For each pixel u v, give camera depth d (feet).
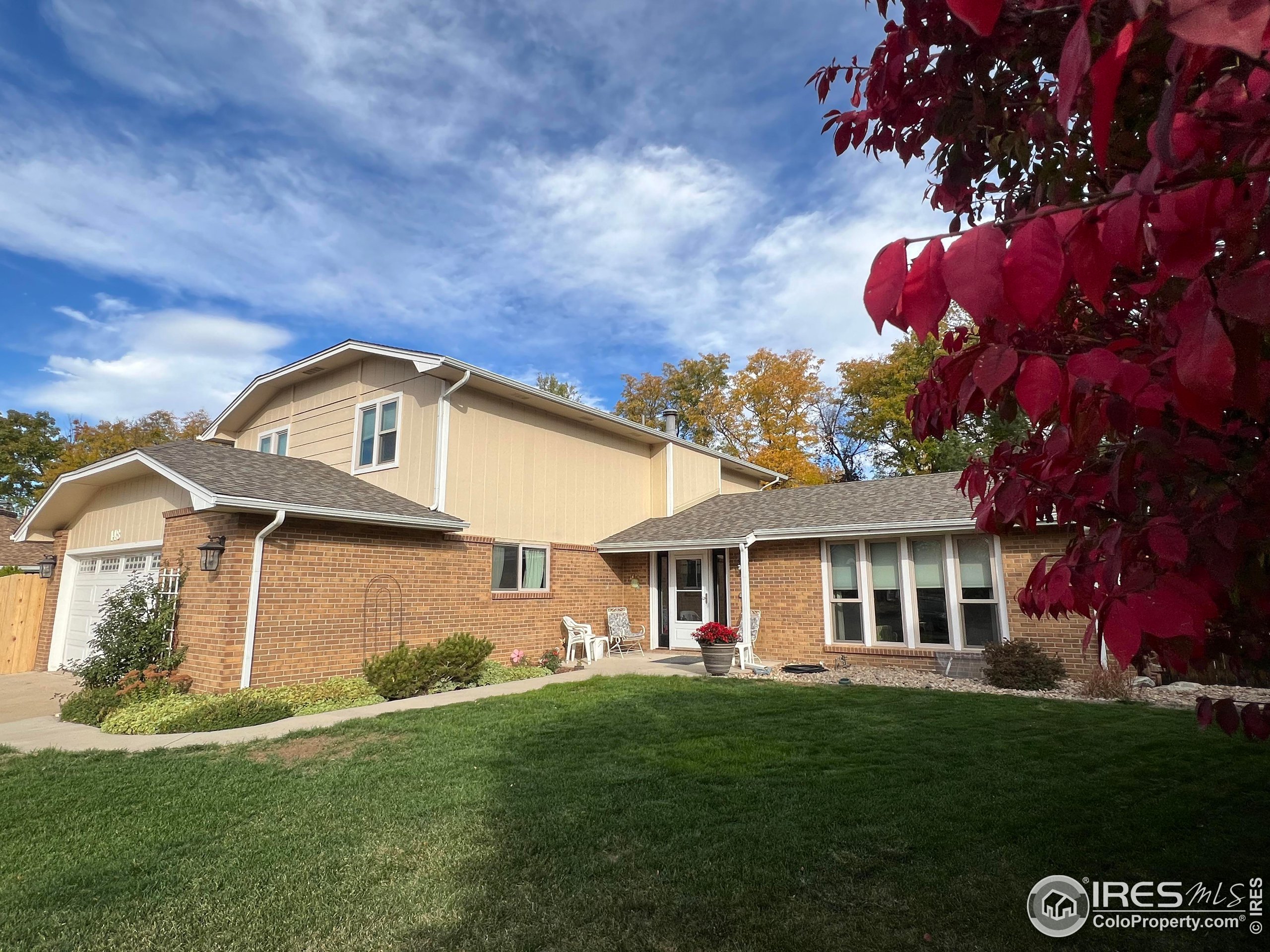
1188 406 2.79
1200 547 4.25
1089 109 5.28
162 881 12.17
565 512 47.83
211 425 52.26
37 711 29.63
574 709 26.55
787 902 10.96
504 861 12.73
